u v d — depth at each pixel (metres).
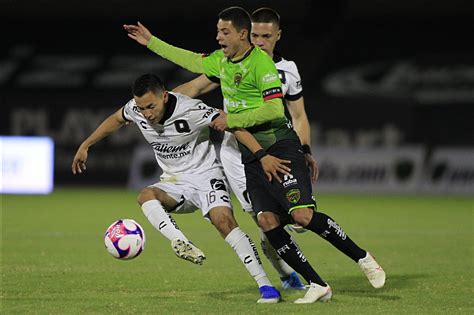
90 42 120.31
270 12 27.94
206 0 121.12
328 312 22.98
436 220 57.38
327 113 91.75
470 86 102.75
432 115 94.81
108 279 30.12
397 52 114.25
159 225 25.08
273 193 24.91
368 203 73.88
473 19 117.94
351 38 116.75
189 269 33.00
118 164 91.81
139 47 119.31
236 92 24.84
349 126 91.38
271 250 27.58
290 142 25.00
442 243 43.47
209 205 25.88
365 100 91.62
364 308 23.73
